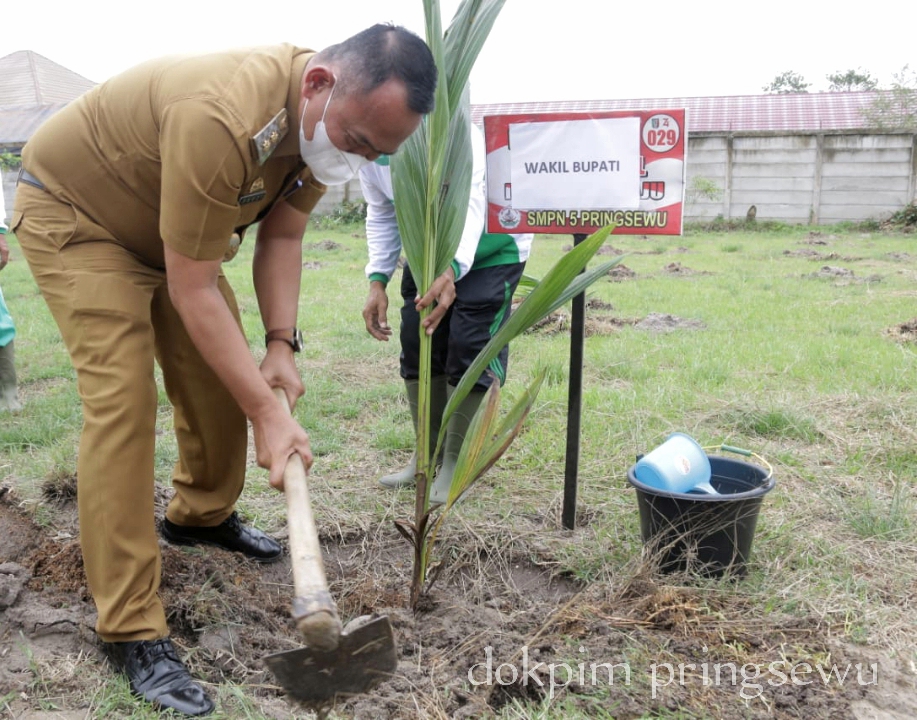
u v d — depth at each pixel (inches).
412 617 106.0
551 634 100.3
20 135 1069.8
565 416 183.5
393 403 199.0
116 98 89.7
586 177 120.6
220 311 86.3
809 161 840.3
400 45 80.9
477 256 137.9
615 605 105.3
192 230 82.3
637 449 161.9
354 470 156.9
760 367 227.6
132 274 94.0
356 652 70.4
